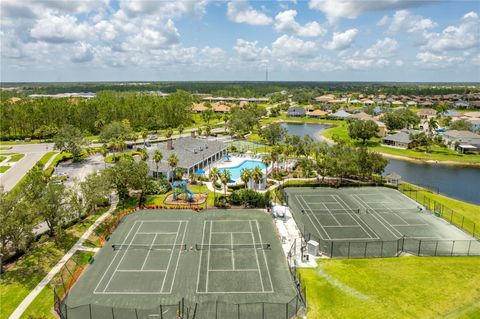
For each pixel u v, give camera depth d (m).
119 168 76.12
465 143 139.75
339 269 49.88
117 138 135.00
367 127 152.75
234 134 170.00
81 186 65.56
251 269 50.03
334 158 92.94
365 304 42.16
